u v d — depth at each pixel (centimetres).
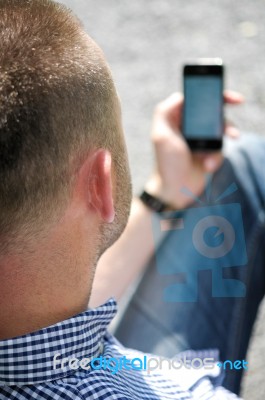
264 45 688
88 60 177
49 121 166
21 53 168
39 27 174
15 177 164
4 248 169
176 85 662
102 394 181
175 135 352
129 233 342
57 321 182
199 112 347
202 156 349
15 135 162
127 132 622
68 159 172
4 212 166
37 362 178
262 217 359
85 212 180
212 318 337
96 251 189
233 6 727
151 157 599
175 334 330
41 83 166
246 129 611
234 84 652
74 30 180
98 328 195
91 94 176
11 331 178
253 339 450
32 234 171
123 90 659
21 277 174
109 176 181
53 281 177
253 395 421
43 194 168
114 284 329
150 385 205
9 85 163
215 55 684
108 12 737
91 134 177
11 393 178
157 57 688
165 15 726
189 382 221
